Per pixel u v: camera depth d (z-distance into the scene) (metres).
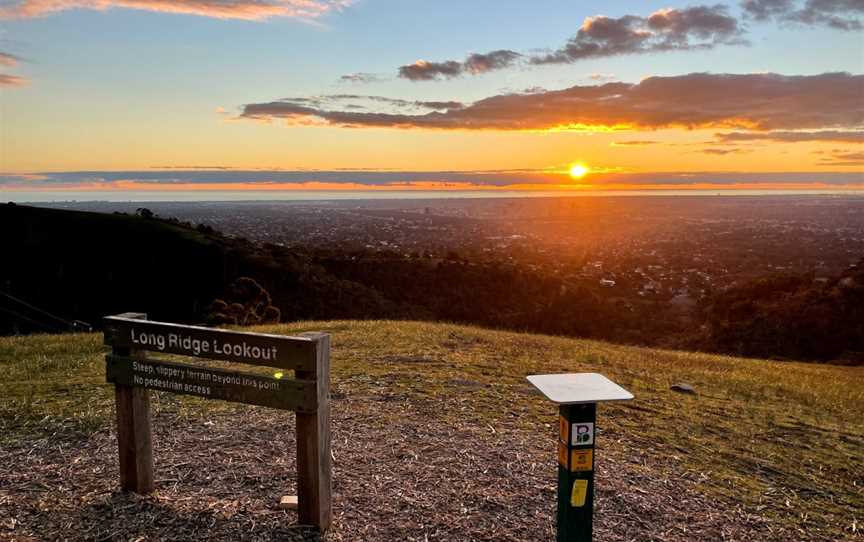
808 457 5.52
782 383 10.17
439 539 3.46
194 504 3.79
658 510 4.02
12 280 53.41
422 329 13.12
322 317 45.38
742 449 5.62
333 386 7.04
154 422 5.41
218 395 3.63
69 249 58.12
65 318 49.16
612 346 14.71
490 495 4.07
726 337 34.16
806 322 31.61
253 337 3.50
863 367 21.12
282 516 3.65
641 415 6.61
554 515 3.82
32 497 3.86
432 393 6.86
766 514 4.12
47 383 7.05
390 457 4.73
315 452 3.44
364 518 3.68
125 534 3.41
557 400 2.68
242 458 4.58
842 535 3.88
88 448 4.76
